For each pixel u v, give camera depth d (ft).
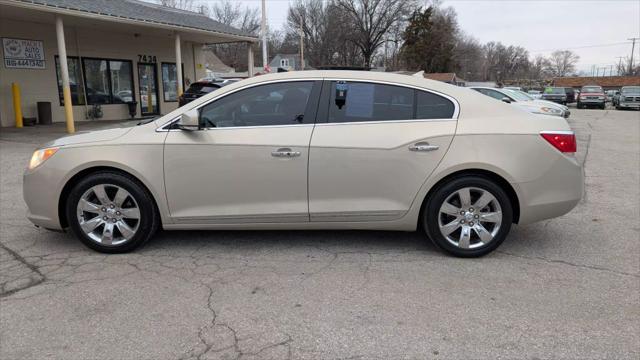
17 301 11.15
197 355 9.06
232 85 13.87
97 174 13.70
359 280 12.27
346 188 13.43
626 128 59.06
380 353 9.12
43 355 9.06
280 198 13.55
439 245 13.71
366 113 13.56
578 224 17.22
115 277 12.47
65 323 10.20
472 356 9.03
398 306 10.91
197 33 57.31
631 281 12.28
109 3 50.90
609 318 10.41
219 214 13.70
